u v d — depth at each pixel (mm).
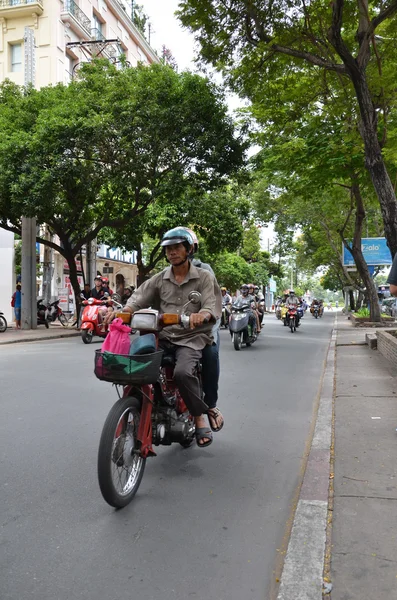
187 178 17578
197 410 3854
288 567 2662
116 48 33219
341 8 8875
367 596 2396
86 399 6762
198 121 16328
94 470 4188
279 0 9633
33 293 19562
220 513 3447
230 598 2488
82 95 16875
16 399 6746
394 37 10453
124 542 3025
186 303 3863
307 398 7191
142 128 15930
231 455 4676
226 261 43250
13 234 22891
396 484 3717
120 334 3521
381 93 10805
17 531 3148
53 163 15906
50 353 11805
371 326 21906
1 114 17969
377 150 9930
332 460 4262
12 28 28031
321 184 16125
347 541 2910
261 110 13195
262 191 25609
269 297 74562
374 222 31328
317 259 46125
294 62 11242
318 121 13078
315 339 16906
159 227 25047
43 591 2520
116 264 37750
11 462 4352
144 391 3639
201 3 9898
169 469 4293
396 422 5387
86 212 20438
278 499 3693
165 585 2592
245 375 9031
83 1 30156
